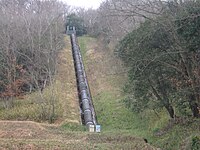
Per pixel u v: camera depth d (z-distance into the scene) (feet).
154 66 63.10
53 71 125.90
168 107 70.90
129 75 67.41
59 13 164.76
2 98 108.78
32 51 120.37
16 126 83.35
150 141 69.21
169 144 60.49
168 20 53.42
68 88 123.95
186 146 51.80
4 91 110.73
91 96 121.29
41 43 124.98
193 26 51.98
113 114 100.42
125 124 93.04
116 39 143.43
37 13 147.54
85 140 67.31
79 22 237.04
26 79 114.93
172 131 66.39
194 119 64.18
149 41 60.85
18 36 124.36
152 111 91.09
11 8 145.48
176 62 59.98
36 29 132.46
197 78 56.49
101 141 66.39
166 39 59.47
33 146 55.31
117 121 95.61
